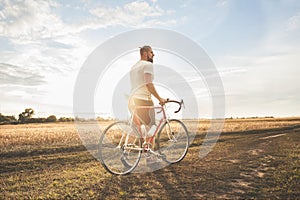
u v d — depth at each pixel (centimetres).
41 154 737
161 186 377
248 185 374
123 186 380
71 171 484
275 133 1102
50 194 359
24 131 1150
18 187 399
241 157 553
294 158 528
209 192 352
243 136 983
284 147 668
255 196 333
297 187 360
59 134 1051
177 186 376
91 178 421
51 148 809
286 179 393
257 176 414
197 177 415
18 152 765
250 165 482
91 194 353
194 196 339
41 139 972
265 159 529
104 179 412
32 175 474
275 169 450
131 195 346
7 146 855
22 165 568
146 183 392
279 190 351
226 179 403
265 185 372
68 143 884
